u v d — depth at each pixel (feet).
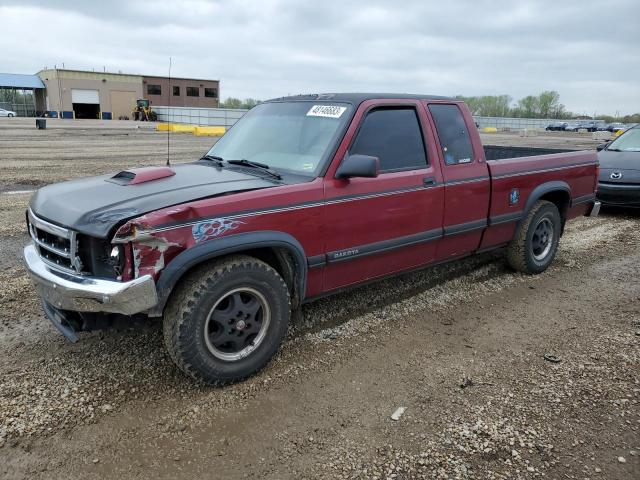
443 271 18.85
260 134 14.33
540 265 18.61
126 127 123.85
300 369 11.84
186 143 76.54
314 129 13.12
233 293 10.78
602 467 8.81
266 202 10.95
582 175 19.94
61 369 11.48
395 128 13.75
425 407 10.45
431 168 14.39
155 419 9.89
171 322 10.22
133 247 9.41
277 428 9.74
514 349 13.01
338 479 8.47
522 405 10.53
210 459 8.90
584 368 12.03
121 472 8.55
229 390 10.93
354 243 12.75
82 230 9.62
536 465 8.84
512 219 17.19
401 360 12.35
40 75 237.45
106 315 10.21
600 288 17.52
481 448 9.24
